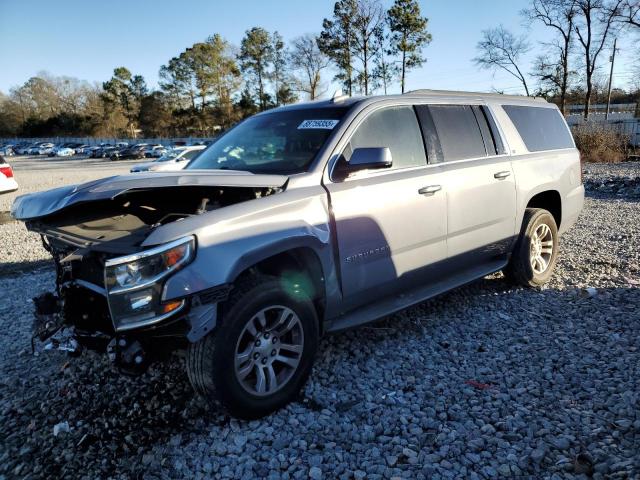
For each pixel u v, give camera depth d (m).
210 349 2.72
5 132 112.50
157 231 2.61
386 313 3.63
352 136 3.55
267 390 3.00
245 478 2.54
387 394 3.23
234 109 78.56
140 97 100.31
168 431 2.95
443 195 3.98
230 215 2.81
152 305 2.54
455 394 3.21
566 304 4.67
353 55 56.28
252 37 73.31
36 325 3.16
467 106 4.54
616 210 9.77
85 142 89.81
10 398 3.44
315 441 2.79
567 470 2.46
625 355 3.58
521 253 4.91
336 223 3.28
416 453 2.65
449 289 4.13
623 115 48.75
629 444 2.61
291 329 3.09
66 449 2.83
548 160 5.18
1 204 14.45
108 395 3.38
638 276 5.33
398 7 52.44
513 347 3.83
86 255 2.84
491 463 2.54
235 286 2.87
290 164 3.46
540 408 3.00
